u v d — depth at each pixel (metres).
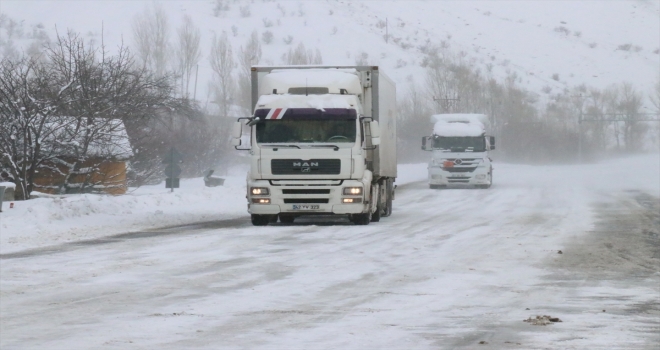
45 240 31.34
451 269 23.61
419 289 19.95
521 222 40.34
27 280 21.19
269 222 41.03
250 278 21.69
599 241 31.53
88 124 53.34
